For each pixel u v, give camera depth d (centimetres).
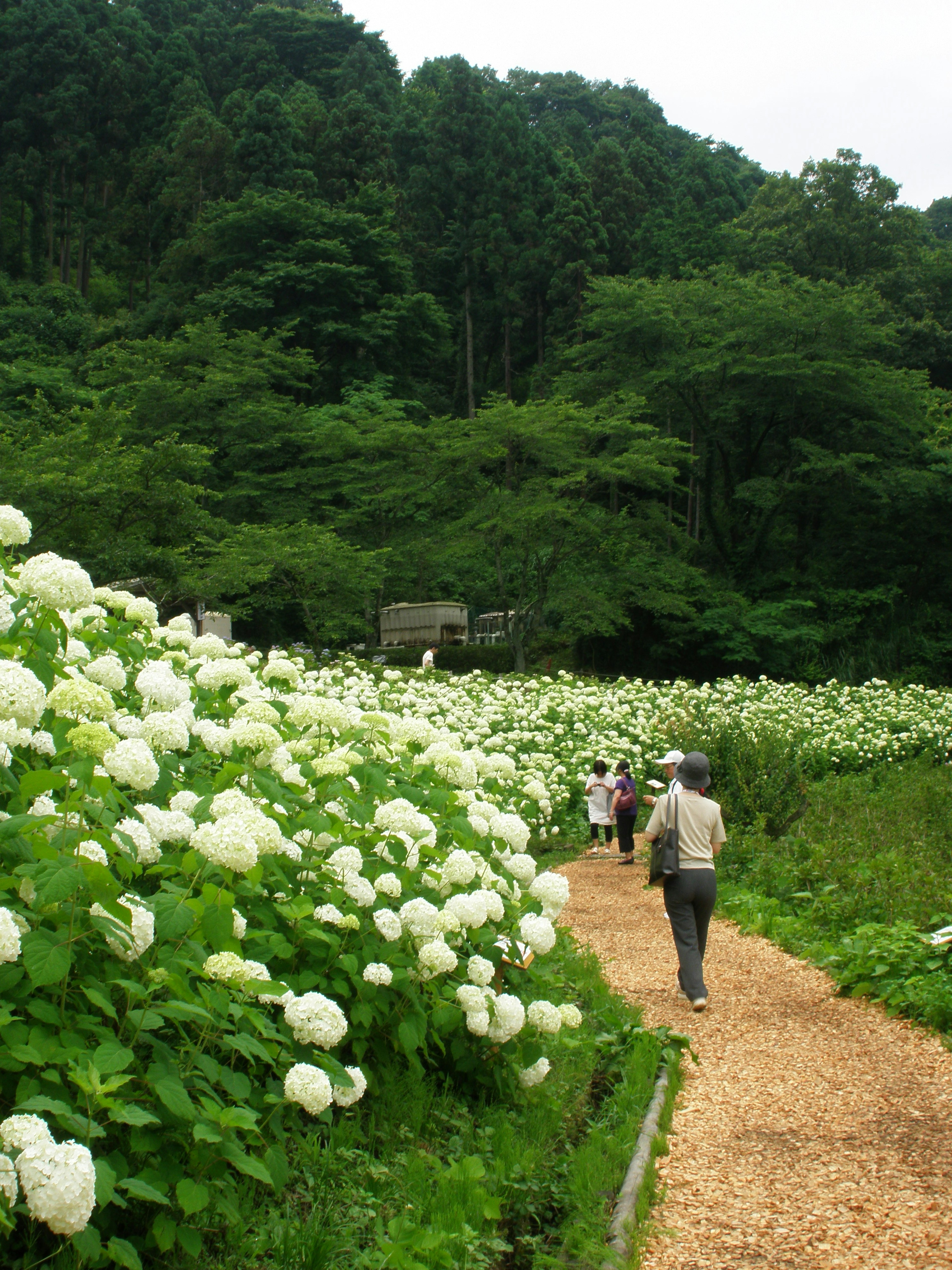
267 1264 264
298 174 5725
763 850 987
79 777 271
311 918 347
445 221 6238
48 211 6950
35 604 359
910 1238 317
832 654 3631
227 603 3375
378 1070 367
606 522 3148
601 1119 420
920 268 4972
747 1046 518
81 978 260
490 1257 303
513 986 438
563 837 1257
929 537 3869
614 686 1898
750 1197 352
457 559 3422
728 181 6462
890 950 610
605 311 3888
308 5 9294
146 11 8462
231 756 386
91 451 2256
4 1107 242
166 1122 264
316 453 3491
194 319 4897
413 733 498
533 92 9100
